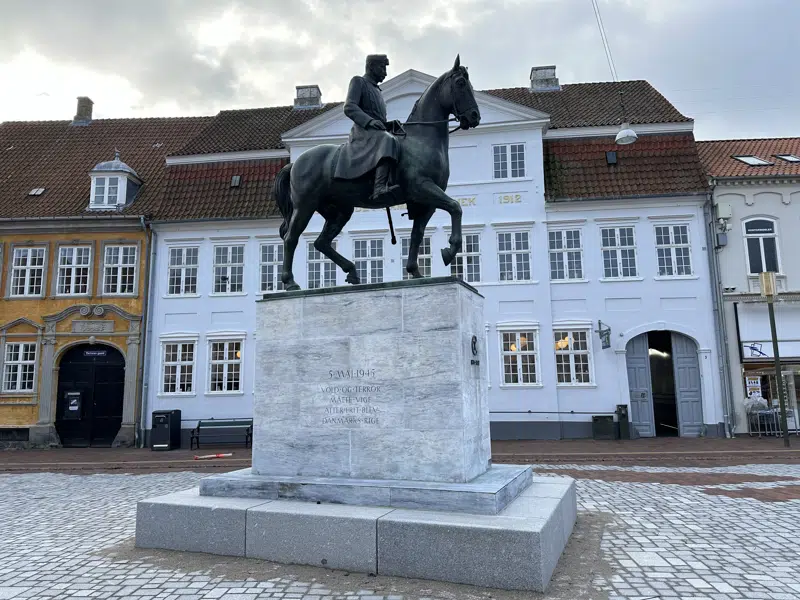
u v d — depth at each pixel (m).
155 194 25.84
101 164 25.30
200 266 23.94
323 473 6.41
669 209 22.00
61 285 24.34
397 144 6.91
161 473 14.68
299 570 5.36
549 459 15.28
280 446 6.66
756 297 21.11
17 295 24.31
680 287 21.55
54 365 23.64
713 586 5.07
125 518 8.52
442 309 6.12
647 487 10.60
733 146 25.36
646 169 22.48
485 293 22.25
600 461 14.95
